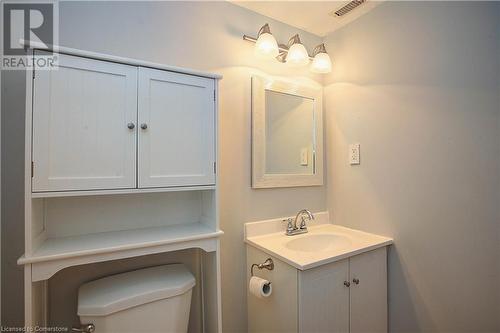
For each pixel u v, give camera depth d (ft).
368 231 5.23
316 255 3.90
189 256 4.51
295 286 3.67
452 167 4.02
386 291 4.80
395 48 4.78
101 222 3.85
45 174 2.86
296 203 5.68
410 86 4.56
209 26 4.73
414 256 4.49
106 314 3.05
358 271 4.28
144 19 4.15
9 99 3.40
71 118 3.01
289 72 5.70
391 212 4.83
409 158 4.56
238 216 4.91
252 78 5.11
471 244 3.83
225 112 4.83
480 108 3.74
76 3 3.72
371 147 5.19
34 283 2.97
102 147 3.17
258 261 4.56
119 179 3.25
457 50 3.97
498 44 3.58
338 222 5.87
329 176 6.08
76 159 3.02
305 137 5.81
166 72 3.60
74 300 3.64
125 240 3.46
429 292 4.29
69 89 3.00
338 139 5.87
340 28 5.84
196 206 4.56
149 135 3.46
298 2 4.98
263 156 5.16
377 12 5.09
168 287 3.50
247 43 5.14
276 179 5.31
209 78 3.94
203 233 3.83
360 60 5.41
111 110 3.23
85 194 3.05
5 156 3.36
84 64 3.09
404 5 4.64
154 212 4.23
